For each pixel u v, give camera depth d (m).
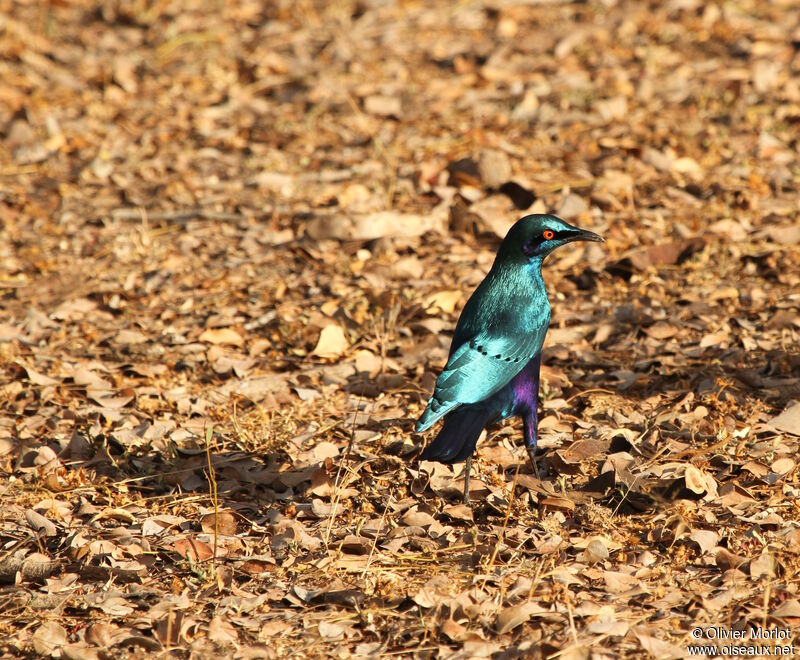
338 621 7.38
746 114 17.75
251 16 25.00
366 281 13.79
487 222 14.82
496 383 8.61
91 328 13.06
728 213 14.60
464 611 7.22
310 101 20.19
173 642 7.18
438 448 8.33
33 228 16.09
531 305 8.85
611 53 20.86
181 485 9.58
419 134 18.42
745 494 8.59
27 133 19.28
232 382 11.52
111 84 21.58
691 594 7.41
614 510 8.60
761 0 22.75
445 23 23.47
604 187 15.64
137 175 17.73
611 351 11.64
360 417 10.63
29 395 11.37
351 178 17.06
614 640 6.93
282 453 10.01
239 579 8.01
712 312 12.21
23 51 22.77
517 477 8.99
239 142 18.73
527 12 23.27
